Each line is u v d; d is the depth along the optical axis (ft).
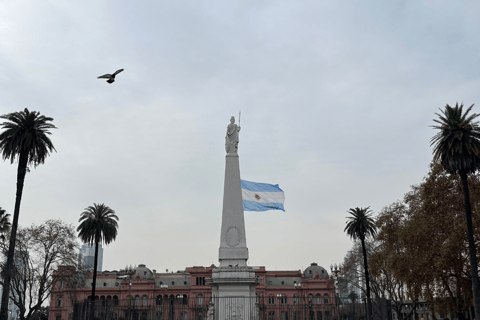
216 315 131.44
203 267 394.93
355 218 225.35
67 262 216.54
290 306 153.48
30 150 149.18
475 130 133.18
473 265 127.44
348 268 262.47
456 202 159.12
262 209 161.89
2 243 202.49
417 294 168.35
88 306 139.13
